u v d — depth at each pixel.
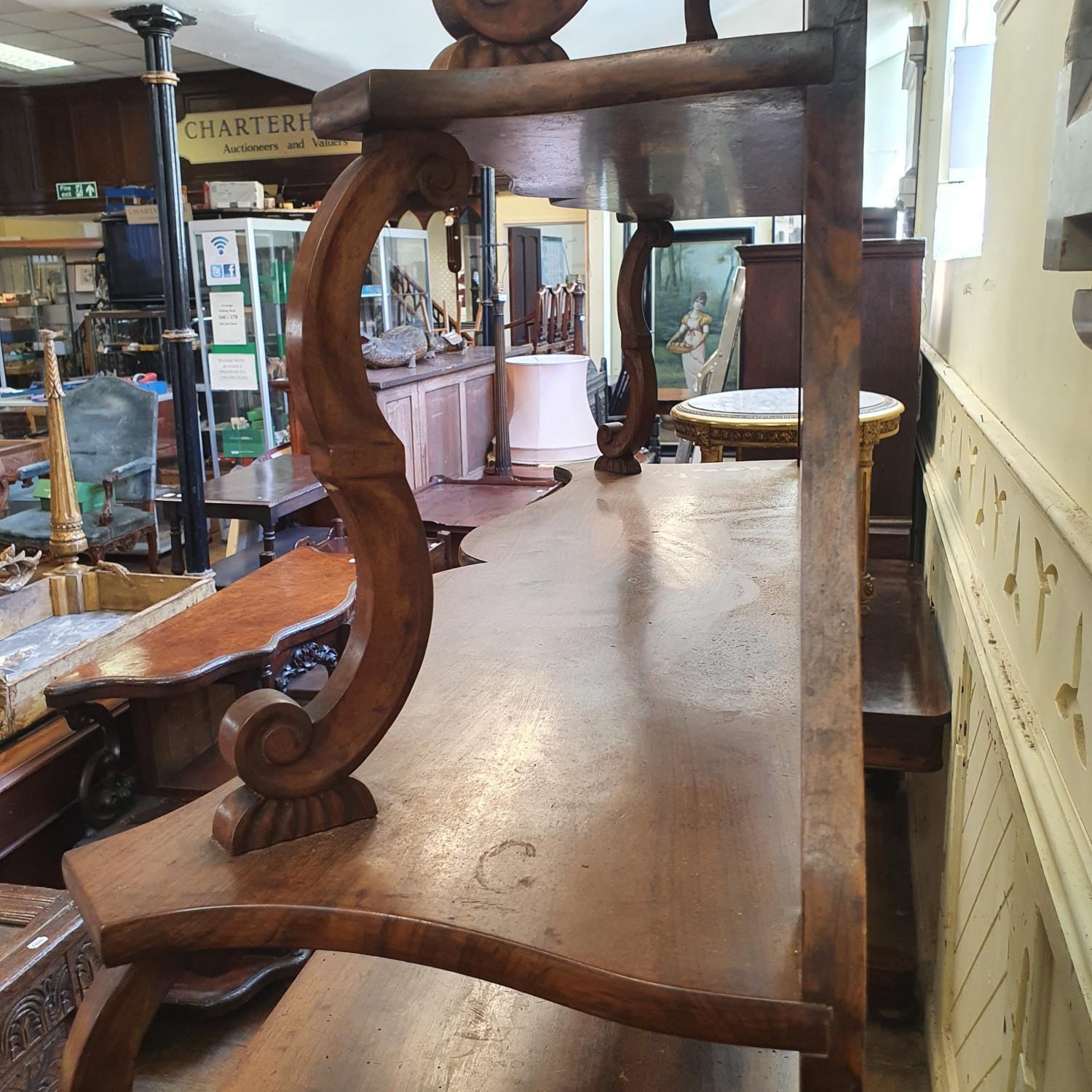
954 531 1.94
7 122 8.77
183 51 7.65
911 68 3.96
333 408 0.65
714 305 6.86
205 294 6.23
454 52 0.67
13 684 2.17
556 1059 1.04
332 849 0.68
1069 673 0.86
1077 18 0.72
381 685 0.71
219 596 2.52
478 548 1.51
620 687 0.98
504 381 4.25
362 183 0.63
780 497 1.79
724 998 0.55
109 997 0.67
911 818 2.47
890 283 2.80
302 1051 1.05
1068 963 0.75
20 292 8.41
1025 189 1.34
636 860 0.67
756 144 0.79
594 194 1.28
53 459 2.77
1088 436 0.87
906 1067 1.82
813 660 0.58
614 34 5.94
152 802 2.37
